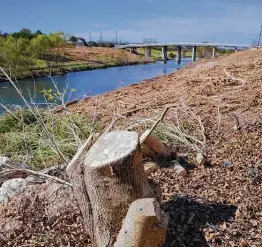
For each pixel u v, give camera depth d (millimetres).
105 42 95688
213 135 5137
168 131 5051
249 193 3510
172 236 2805
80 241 2934
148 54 71125
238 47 51312
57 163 4594
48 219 3189
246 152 4543
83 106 7383
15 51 26406
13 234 3094
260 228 2930
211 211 3145
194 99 6805
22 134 5336
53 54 37406
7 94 13016
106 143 2752
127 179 2559
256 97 6461
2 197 3590
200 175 3988
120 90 8859
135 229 2387
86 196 2686
